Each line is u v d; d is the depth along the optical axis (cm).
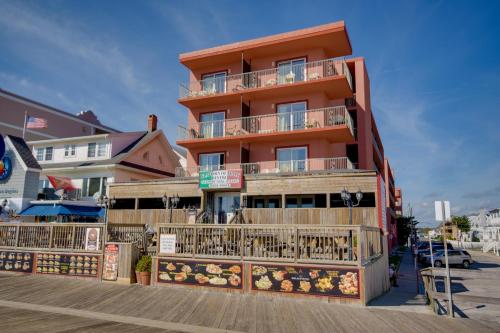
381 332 874
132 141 3231
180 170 2847
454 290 1786
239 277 1234
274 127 2638
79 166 2916
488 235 8425
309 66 2611
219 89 2873
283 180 2025
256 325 927
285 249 1252
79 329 878
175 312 1040
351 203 1734
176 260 1331
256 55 2761
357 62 3077
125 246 1423
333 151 2891
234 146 2744
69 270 1509
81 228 1525
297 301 1137
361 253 1125
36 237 1616
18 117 3950
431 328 914
